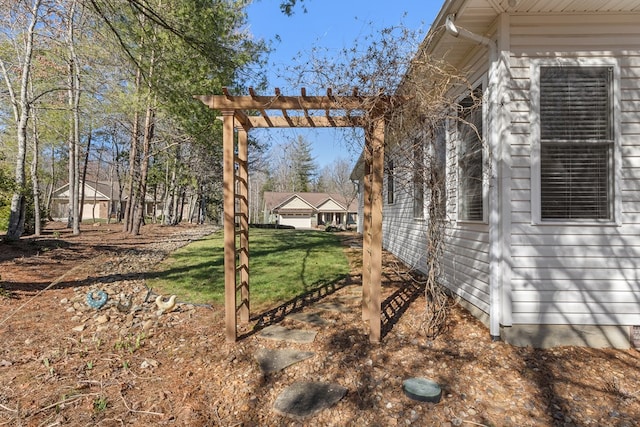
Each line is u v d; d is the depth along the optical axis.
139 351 3.32
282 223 34.91
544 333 3.52
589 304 3.53
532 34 3.54
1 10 8.38
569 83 3.60
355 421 2.39
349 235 15.91
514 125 3.57
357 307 4.51
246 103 3.48
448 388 2.73
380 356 3.21
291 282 5.74
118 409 2.46
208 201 26.41
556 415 2.45
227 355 3.25
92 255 7.85
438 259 3.78
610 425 2.35
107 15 5.86
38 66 9.59
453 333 3.71
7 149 12.44
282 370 3.01
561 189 3.61
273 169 36.09
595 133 3.59
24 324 3.82
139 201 12.82
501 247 3.55
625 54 3.53
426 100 3.34
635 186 3.51
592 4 3.37
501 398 2.62
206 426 2.34
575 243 3.53
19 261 6.55
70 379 2.80
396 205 8.92
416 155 3.63
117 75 10.55
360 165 10.69
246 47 7.79
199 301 4.77
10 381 2.73
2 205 9.40
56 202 35.16
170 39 5.68
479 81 4.07
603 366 3.12
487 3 3.36
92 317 4.11
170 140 14.06
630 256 3.51
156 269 6.75
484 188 3.88
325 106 3.43
